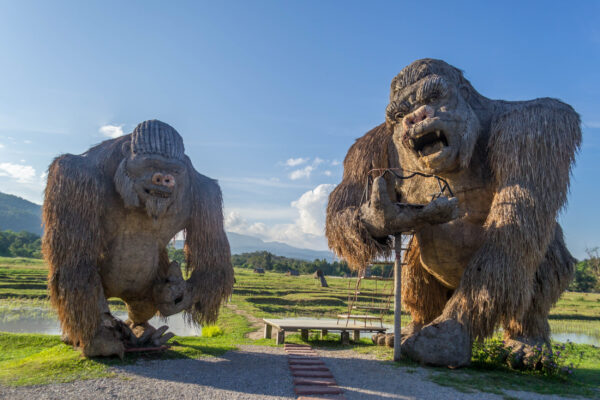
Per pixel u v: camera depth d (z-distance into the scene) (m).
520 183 7.61
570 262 8.55
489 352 8.06
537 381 7.07
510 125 7.95
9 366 6.91
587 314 31.98
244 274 59.72
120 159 7.74
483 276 7.44
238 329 13.50
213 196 8.66
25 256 81.62
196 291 8.35
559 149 7.65
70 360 7.00
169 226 8.02
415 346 7.96
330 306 26.08
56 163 7.41
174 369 6.92
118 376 6.34
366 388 6.34
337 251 8.95
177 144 7.66
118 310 20.61
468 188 8.38
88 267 7.13
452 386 6.49
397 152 9.22
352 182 9.52
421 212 7.36
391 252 8.45
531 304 8.29
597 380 7.62
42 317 18.30
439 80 7.89
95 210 7.30
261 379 6.65
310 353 8.84
